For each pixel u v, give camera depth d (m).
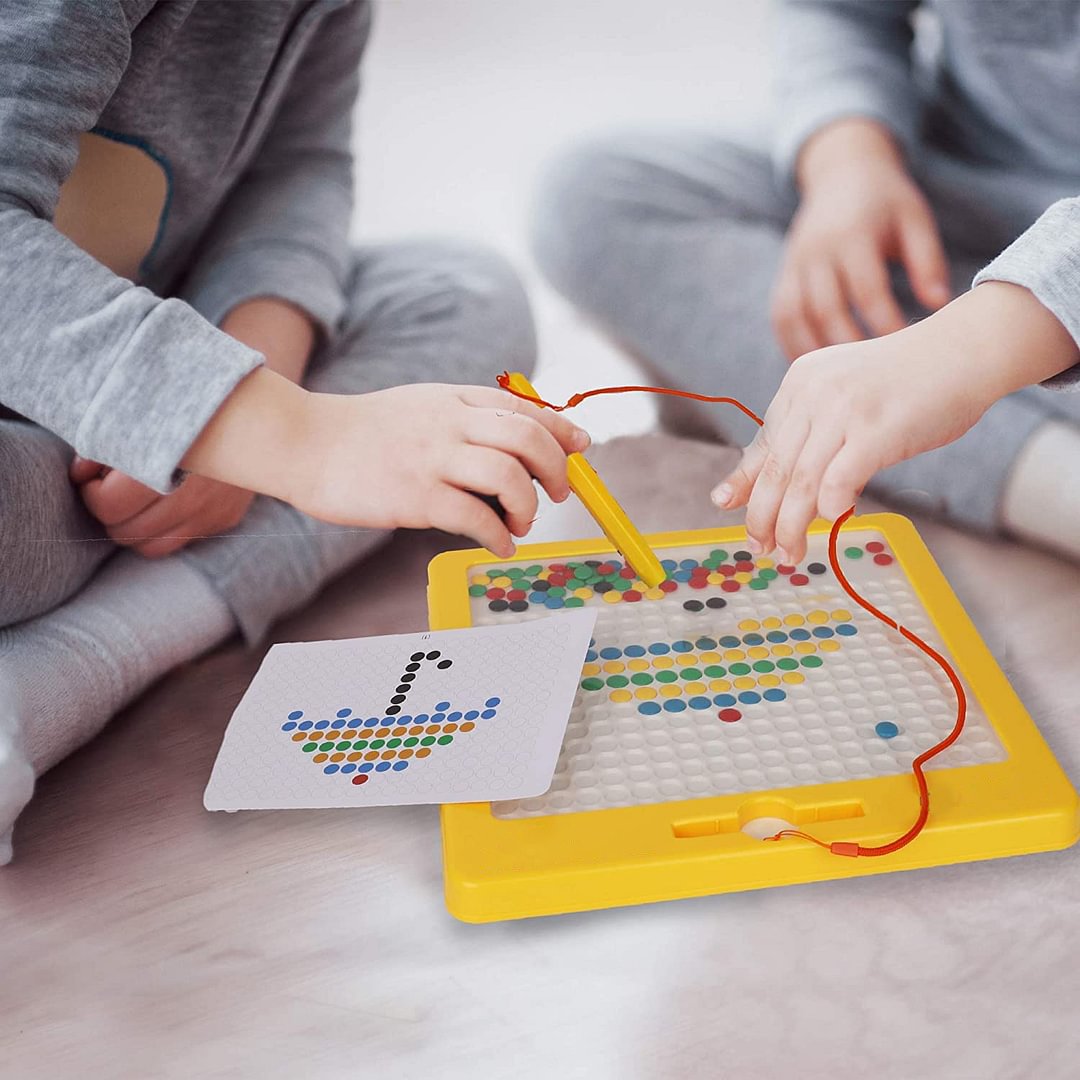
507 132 1.49
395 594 0.77
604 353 1.13
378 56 1.70
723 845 0.53
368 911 0.55
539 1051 0.47
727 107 1.46
